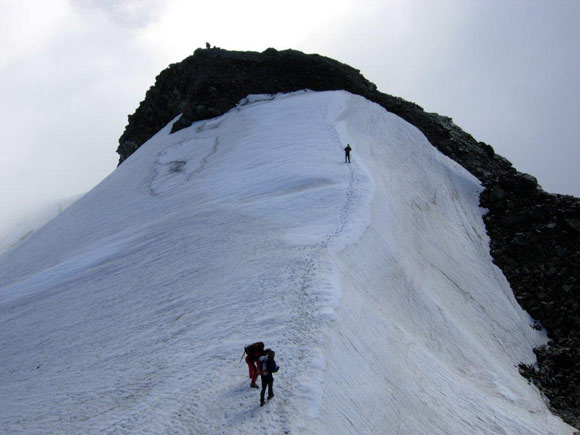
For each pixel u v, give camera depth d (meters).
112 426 14.77
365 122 62.47
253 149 57.25
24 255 61.44
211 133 72.38
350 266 26.20
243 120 70.94
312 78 80.62
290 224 33.16
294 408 14.02
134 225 50.31
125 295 30.17
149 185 63.22
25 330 31.34
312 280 22.41
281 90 81.25
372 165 47.59
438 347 25.34
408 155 56.97
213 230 35.91
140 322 24.66
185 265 30.84
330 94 72.56
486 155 67.12
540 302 39.56
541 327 37.94
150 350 20.56
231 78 83.75
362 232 30.69
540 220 47.78
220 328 19.88
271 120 65.81
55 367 23.39
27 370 24.64
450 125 74.12
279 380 15.33
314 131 57.12
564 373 31.73
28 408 19.16
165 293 27.50
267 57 87.38
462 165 60.84
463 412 19.41
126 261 37.19
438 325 27.58
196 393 15.39
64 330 28.45
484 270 41.75
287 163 48.38
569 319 37.47
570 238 44.66
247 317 20.17
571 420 26.23
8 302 39.78
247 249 29.56
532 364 32.84
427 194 49.53
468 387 22.12
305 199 37.34
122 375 19.00
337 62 86.44
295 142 54.75
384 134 60.28
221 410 14.20
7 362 26.98
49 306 34.31
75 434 15.17
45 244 61.38
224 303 22.41
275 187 43.34
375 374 18.03
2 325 34.28
